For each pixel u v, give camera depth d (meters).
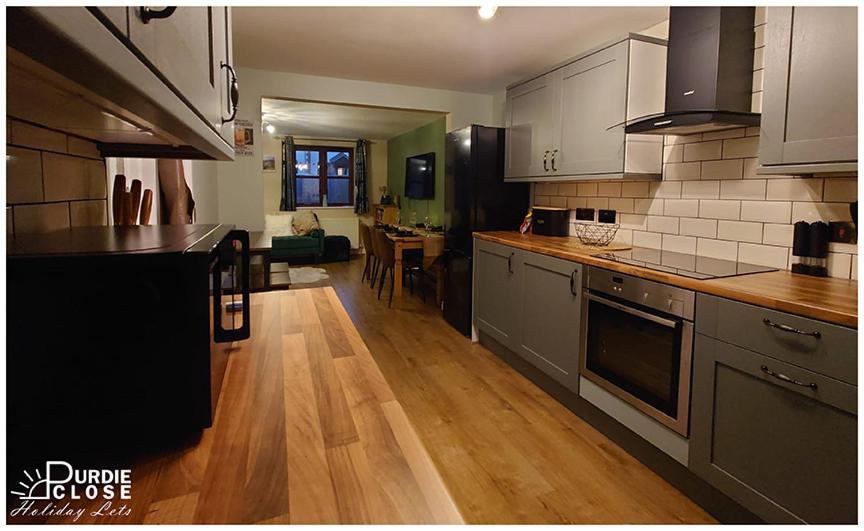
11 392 0.66
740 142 2.29
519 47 3.29
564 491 1.96
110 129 1.06
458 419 2.57
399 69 3.88
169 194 2.09
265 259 2.93
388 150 9.18
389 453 0.76
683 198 2.61
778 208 2.13
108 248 0.73
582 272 2.49
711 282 1.80
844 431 1.36
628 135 2.62
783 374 1.51
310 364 1.12
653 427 2.05
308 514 0.61
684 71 2.24
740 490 1.67
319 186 9.09
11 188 0.93
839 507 1.38
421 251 5.70
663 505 1.88
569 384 2.62
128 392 0.72
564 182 3.63
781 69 1.70
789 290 1.66
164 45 0.59
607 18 2.77
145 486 0.66
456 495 1.93
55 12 0.31
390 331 4.14
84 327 0.68
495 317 3.45
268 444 0.78
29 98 0.66
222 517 0.60
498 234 3.71
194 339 0.74
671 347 1.94
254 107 3.98
